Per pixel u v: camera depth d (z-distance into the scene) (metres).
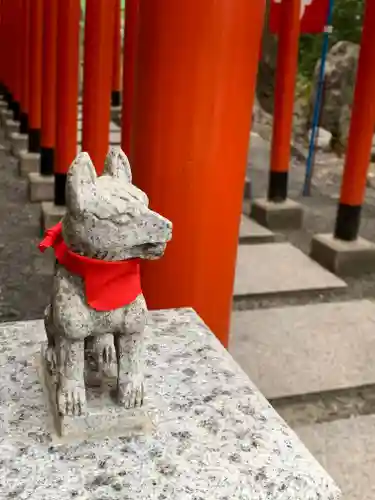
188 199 2.32
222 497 1.34
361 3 7.03
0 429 1.52
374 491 2.25
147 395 1.69
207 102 2.18
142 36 2.20
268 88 7.96
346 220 4.31
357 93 4.05
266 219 5.16
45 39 5.24
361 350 3.20
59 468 1.40
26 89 7.24
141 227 1.34
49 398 1.64
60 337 1.46
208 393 1.72
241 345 3.16
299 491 1.38
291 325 3.42
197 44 2.11
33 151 6.45
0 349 1.90
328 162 7.15
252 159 7.24
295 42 4.82
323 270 4.22
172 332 2.05
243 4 2.09
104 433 1.51
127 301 1.41
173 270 2.44
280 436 1.56
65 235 1.36
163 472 1.41
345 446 2.51
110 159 1.42
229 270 2.52
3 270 4.04
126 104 3.95
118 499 1.32
